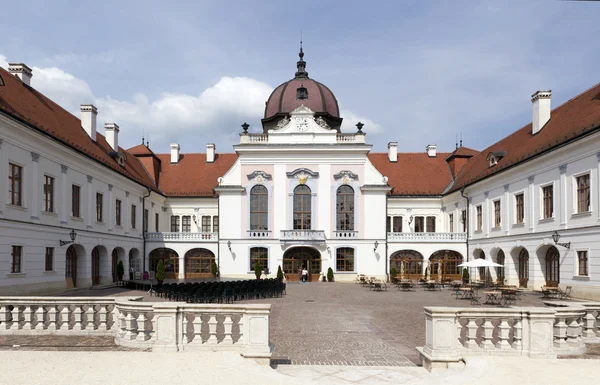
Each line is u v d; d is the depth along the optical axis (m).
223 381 8.90
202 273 45.72
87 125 37.69
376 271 43.84
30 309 13.74
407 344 13.78
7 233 23.48
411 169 52.03
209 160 54.00
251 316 10.82
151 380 8.94
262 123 52.47
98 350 11.61
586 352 11.91
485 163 42.47
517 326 11.14
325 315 19.78
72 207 30.73
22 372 9.44
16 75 30.98
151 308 11.68
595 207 25.20
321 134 45.09
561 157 28.41
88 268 32.91
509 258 35.03
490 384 8.82
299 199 44.81
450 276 44.53
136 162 49.53
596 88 30.50
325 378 9.62
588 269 25.77
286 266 44.41
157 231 49.38
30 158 25.73
